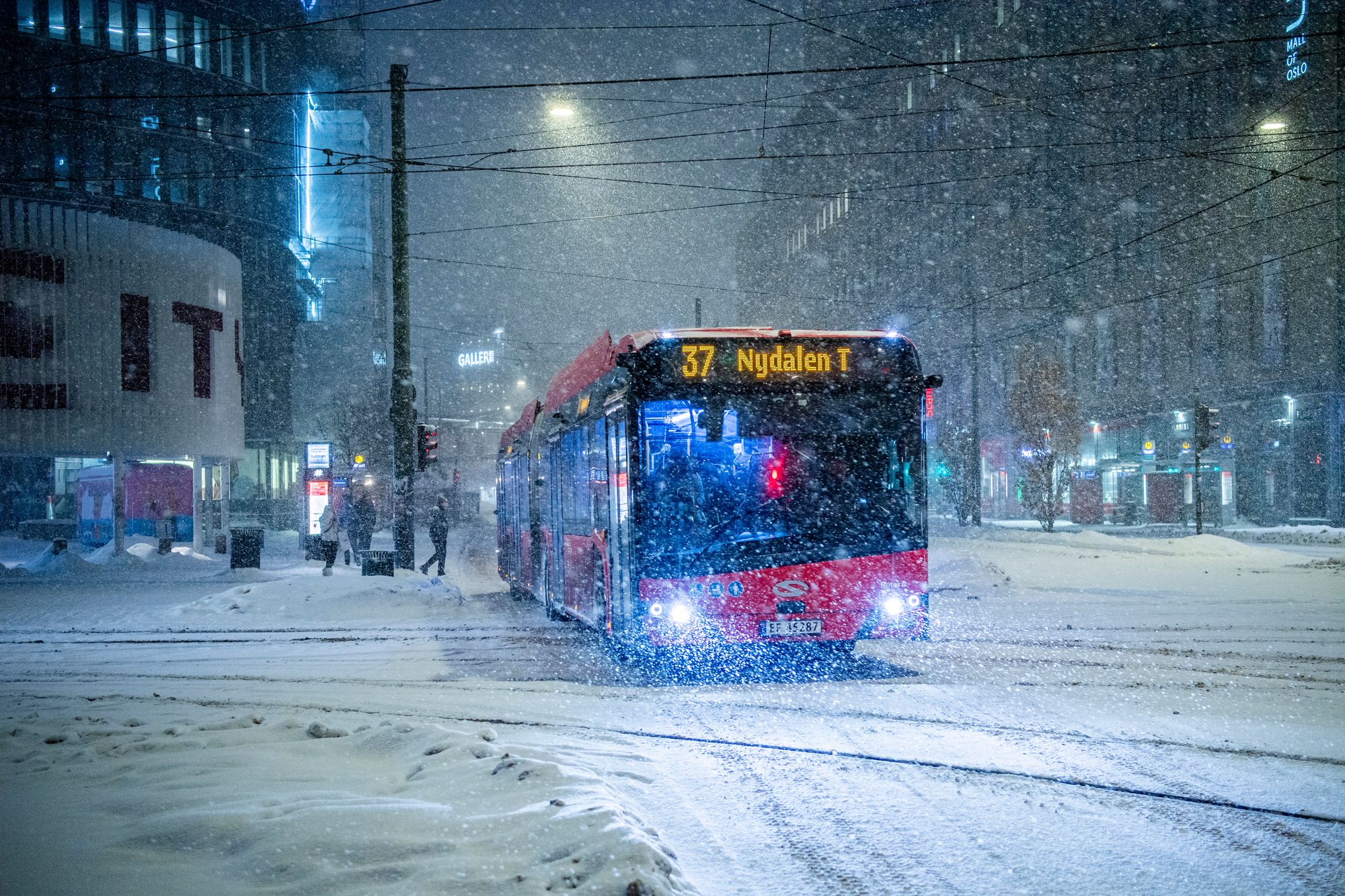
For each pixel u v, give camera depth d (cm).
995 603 1694
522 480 1850
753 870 443
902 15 6875
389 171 2114
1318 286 4191
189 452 2967
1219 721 746
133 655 1231
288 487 6969
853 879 433
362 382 7250
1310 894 413
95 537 3591
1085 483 5275
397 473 2150
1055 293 5388
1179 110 4759
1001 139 5775
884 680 955
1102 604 1631
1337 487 4159
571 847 394
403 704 853
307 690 948
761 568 984
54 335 2722
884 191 7138
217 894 354
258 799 470
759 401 1005
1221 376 4616
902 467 1015
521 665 1109
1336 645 1144
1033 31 5425
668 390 996
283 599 1683
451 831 420
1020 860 456
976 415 4931
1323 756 634
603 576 1123
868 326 7394
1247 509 4556
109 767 552
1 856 391
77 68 5853
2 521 5116
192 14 6131
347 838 407
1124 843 477
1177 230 4775
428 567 2569
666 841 453
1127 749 658
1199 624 1347
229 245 6300
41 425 2703
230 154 6288
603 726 752
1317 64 4178
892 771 612
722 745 684
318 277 8356
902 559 1002
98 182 5875
